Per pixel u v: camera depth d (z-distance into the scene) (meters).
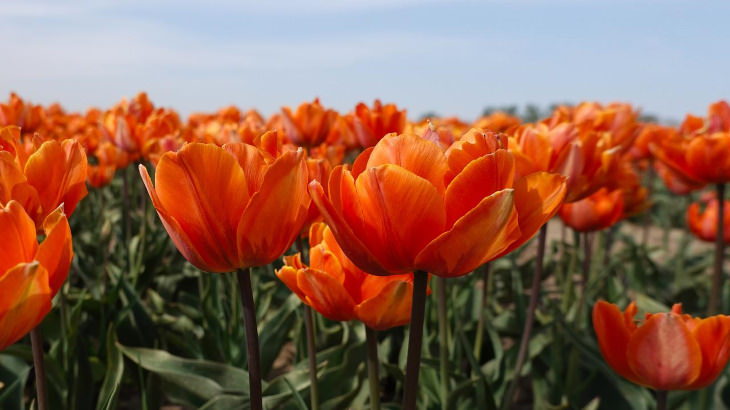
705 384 1.87
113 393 2.12
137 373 3.38
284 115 3.64
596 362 2.87
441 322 2.56
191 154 1.17
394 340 3.77
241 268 1.28
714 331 1.79
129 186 6.61
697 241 8.95
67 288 3.11
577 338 2.86
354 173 1.26
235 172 1.20
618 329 1.91
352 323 3.37
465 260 1.15
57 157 1.43
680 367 1.82
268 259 1.26
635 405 2.83
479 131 1.24
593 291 4.10
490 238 1.12
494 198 1.07
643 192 4.09
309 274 1.57
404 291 1.57
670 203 11.16
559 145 2.26
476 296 3.96
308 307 2.31
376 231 1.17
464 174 1.13
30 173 1.39
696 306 4.56
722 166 2.87
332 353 3.10
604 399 3.16
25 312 1.04
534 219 1.23
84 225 5.82
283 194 1.20
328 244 1.74
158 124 4.50
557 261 5.61
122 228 5.32
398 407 2.91
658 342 1.82
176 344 3.54
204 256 1.23
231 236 1.22
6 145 1.62
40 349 1.45
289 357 4.25
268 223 1.21
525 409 3.63
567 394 2.89
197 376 2.58
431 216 1.13
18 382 2.61
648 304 3.73
